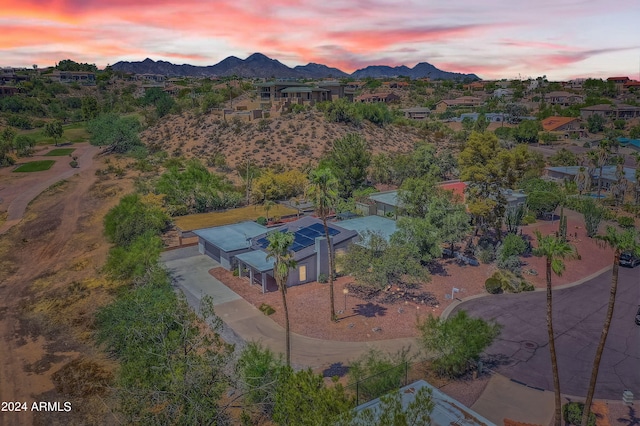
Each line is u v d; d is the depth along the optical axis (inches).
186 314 1064.8
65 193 3221.0
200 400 845.8
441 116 6884.8
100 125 4982.8
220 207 2844.5
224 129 4493.1
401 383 1072.8
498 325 1189.1
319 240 1750.7
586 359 1220.5
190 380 848.3
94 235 2464.3
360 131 4493.1
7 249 2337.6
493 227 2356.1
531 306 1550.2
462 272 1839.3
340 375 1161.4
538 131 5703.7
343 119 4559.5
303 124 4357.8
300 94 5152.6
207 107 5073.8
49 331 1475.1
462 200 2343.8
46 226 2625.5
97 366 1258.6
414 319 1457.9
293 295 1646.2
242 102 5649.6
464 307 1542.8
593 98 7805.1
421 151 3390.7
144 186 3078.2
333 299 1510.8
